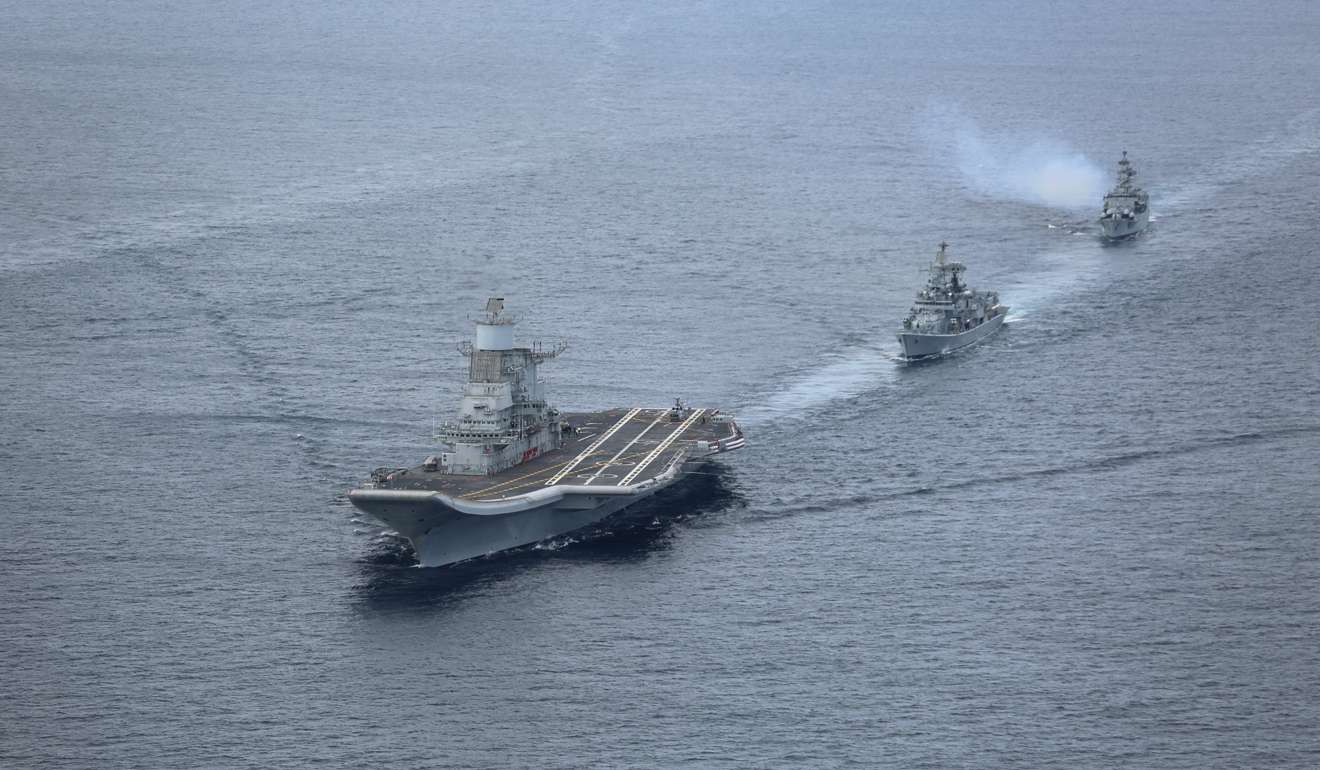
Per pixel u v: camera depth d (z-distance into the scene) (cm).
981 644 17825
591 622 18388
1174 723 16225
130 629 18100
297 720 16350
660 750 15838
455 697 16788
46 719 16275
